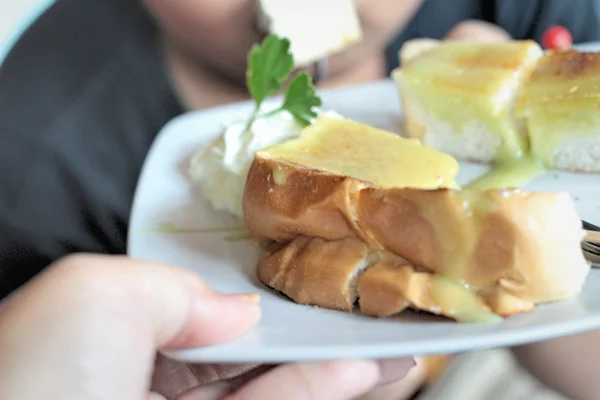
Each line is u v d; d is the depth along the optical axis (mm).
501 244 293
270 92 400
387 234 309
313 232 328
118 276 288
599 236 324
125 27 587
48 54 592
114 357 280
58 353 275
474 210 294
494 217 292
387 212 307
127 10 591
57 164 552
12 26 604
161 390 351
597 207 370
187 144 435
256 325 306
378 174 339
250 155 386
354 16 491
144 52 580
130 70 581
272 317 314
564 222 294
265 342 294
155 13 511
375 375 324
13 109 570
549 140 396
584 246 321
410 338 286
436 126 421
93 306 281
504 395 516
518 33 623
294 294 325
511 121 404
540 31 606
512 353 496
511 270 293
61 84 581
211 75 558
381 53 576
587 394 455
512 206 291
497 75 406
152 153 433
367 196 312
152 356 294
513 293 296
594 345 449
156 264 298
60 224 536
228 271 349
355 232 316
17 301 284
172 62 574
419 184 335
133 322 286
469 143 415
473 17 632
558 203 294
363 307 311
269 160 347
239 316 299
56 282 285
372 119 452
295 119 398
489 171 407
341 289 313
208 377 355
